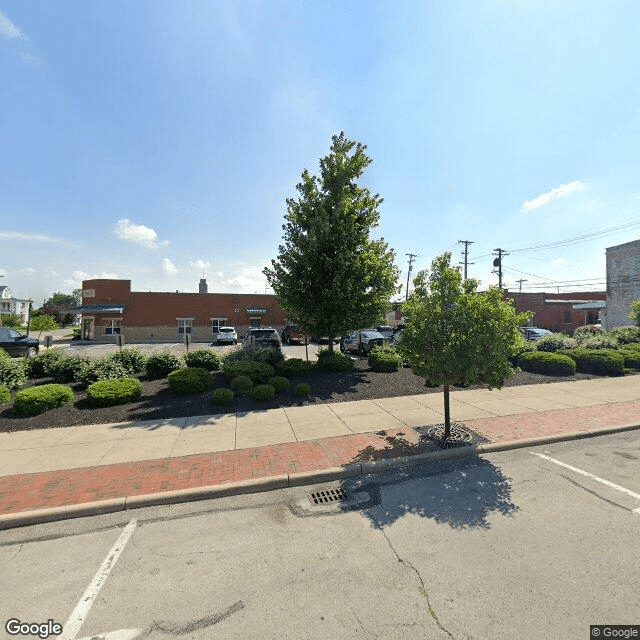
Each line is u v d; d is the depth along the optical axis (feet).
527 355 42.52
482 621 8.47
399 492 15.23
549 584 9.62
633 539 11.59
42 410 25.82
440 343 19.84
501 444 19.72
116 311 111.75
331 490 15.60
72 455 18.75
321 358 40.32
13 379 32.09
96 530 12.82
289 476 16.16
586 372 40.75
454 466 17.75
